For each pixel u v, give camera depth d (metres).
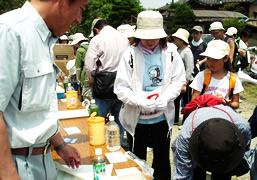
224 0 31.61
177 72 2.25
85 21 22.02
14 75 0.94
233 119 1.66
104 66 2.91
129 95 2.10
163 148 2.37
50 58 1.09
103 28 3.07
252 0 30.36
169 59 2.20
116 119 3.18
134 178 1.45
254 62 6.82
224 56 2.29
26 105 1.00
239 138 1.43
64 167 1.54
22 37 0.97
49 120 1.09
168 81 2.21
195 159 1.46
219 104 1.87
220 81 2.40
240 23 20.19
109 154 1.76
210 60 2.34
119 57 2.94
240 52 5.04
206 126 1.42
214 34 4.45
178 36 3.98
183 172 1.71
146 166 1.63
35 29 1.02
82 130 2.19
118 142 1.86
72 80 5.19
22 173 1.06
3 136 0.92
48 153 1.24
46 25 1.06
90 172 1.50
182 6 22.92
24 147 1.07
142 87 2.17
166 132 2.34
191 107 1.91
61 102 3.21
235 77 2.38
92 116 1.94
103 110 3.07
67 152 1.47
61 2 1.04
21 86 0.99
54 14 1.05
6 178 0.94
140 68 2.14
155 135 2.33
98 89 2.96
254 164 1.93
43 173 1.17
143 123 2.24
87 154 1.75
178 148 1.69
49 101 1.08
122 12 31.11
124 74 2.16
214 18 24.58
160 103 2.07
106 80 2.90
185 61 4.00
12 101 1.00
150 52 2.15
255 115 2.02
